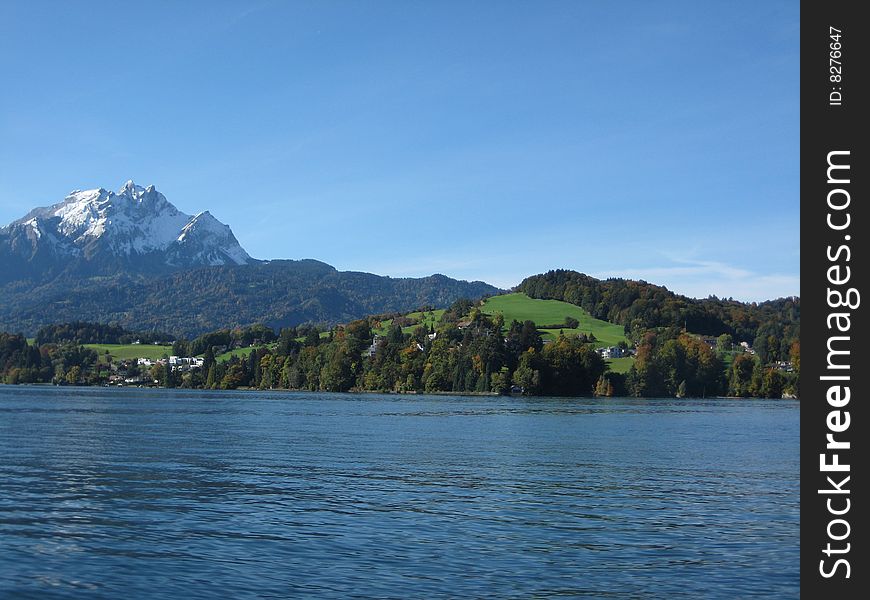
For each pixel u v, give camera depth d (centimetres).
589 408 17712
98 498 4906
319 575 3303
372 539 3897
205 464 6600
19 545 3709
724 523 4394
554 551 3725
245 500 4884
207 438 9156
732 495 5303
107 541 3809
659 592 3180
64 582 3189
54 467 6272
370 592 3111
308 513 4497
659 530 4191
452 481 5769
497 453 7756
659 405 19875
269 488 5350
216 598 3025
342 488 5381
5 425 10838
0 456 6975
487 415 14575
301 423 12050
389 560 3534
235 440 8931
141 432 9931
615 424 12381
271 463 6719
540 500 5016
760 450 8344
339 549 3703
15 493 5025
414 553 3650
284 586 3164
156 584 3172
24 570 3331
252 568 3391
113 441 8594
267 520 4300
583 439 9525
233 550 3672
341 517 4397
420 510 4625
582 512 4638
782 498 5200
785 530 4244
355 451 7806
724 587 3262
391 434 10031
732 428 11738
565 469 6556
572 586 3225
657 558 3644
